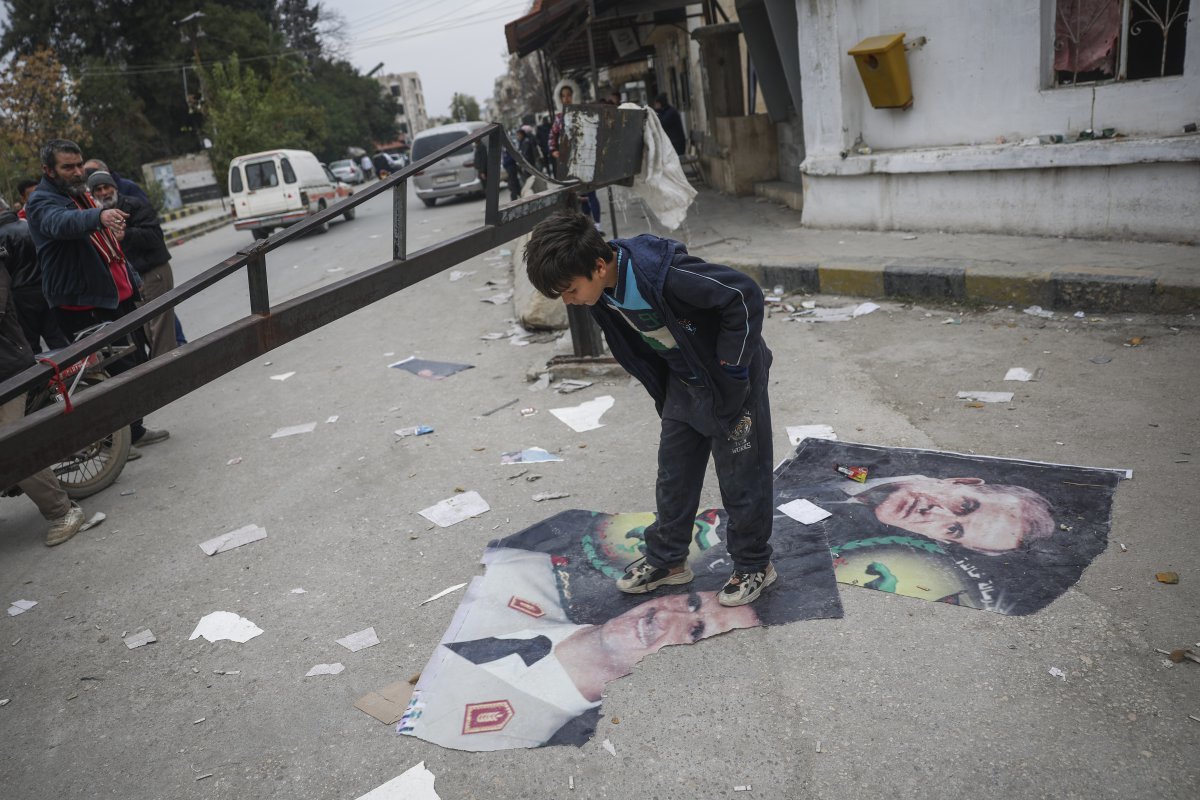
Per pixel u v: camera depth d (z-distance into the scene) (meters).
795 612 2.75
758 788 2.09
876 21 7.22
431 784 2.23
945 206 7.18
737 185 11.46
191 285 2.40
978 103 6.84
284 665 2.89
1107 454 3.51
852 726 2.24
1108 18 5.97
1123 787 1.94
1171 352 4.46
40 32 47.19
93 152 41.78
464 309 8.13
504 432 4.76
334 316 2.95
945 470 3.57
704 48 12.05
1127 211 6.00
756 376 2.51
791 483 3.64
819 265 6.62
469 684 2.61
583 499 3.79
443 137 19.38
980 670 2.38
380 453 4.72
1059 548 2.91
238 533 3.96
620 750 2.27
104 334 2.21
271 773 2.38
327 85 67.56
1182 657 2.31
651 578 2.96
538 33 10.18
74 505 4.33
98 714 2.78
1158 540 2.86
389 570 3.43
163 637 3.18
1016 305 5.55
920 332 5.44
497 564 3.30
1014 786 1.99
